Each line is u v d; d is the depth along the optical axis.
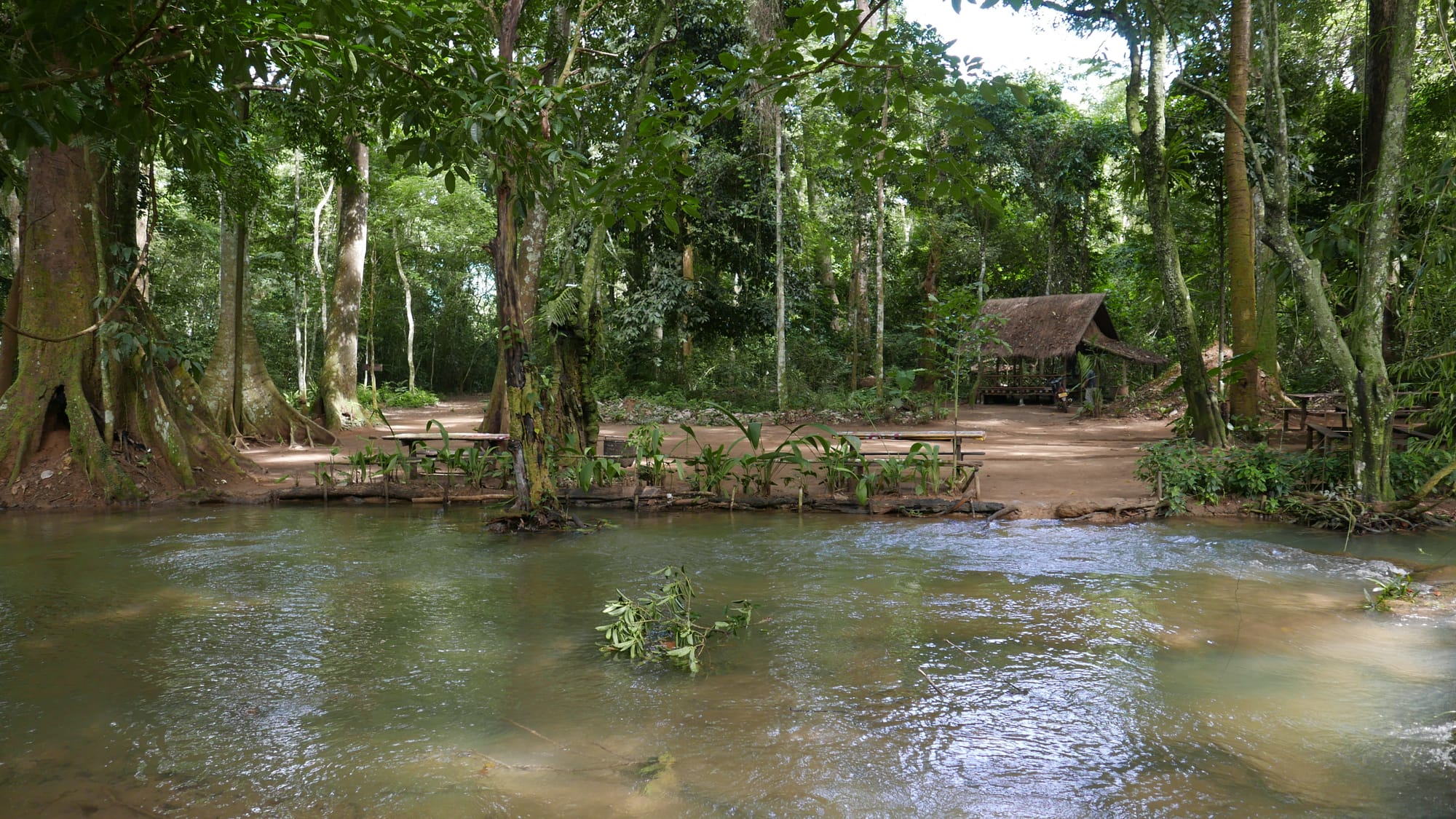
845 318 30.53
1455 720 3.31
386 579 5.76
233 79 3.31
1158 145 11.98
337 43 4.08
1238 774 2.88
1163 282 12.30
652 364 26.38
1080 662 4.02
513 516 7.65
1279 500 8.05
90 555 6.55
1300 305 18.08
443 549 6.79
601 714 3.42
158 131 3.50
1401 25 7.32
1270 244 7.99
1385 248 7.54
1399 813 2.61
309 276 26.75
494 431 13.17
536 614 4.92
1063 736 3.19
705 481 8.84
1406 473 7.88
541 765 2.96
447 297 39.25
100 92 3.21
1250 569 5.98
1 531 7.63
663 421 21.19
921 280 32.66
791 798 2.72
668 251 25.39
